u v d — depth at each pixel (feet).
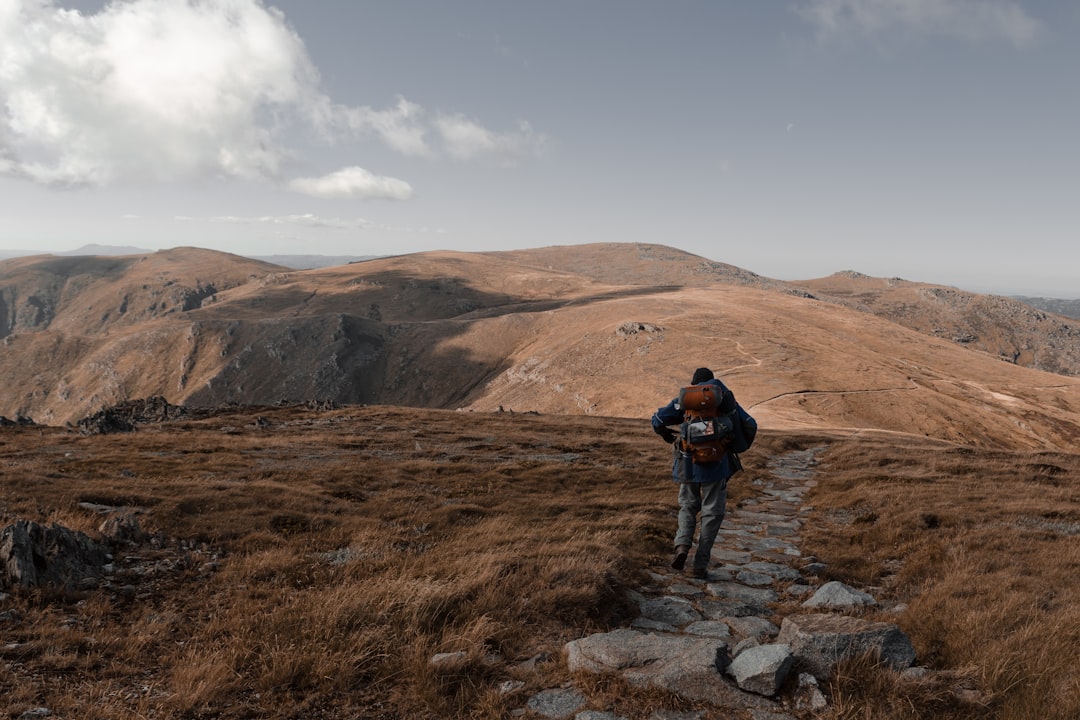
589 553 25.05
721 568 27.89
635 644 16.11
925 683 14.11
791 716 13.32
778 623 20.38
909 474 63.00
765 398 376.89
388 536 33.14
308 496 45.29
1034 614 18.35
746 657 15.17
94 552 26.27
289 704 13.78
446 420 151.64
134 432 105.91
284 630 17.66
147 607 21.30
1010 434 396.98
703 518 25.43
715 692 14.03
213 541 31.81
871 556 31.19
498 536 30.60
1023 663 14.78
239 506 40.09
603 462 84.07
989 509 41.01
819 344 573.33
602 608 20.11
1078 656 15.24
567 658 16.10
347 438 102.94
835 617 17.17
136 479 51.47
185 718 13.30
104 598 21.97
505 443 106.52
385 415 157.58
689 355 527.40
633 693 14.16
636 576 24.22
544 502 46.65
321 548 31.30
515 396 567.18
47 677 15.16
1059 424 442.09
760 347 527.40
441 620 18.56
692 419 25.00
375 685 14.87
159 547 29.96
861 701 13.52
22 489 39.60
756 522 42.22
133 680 15.40
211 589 23.82
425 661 15.49
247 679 15.12
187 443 89.15
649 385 492.95
